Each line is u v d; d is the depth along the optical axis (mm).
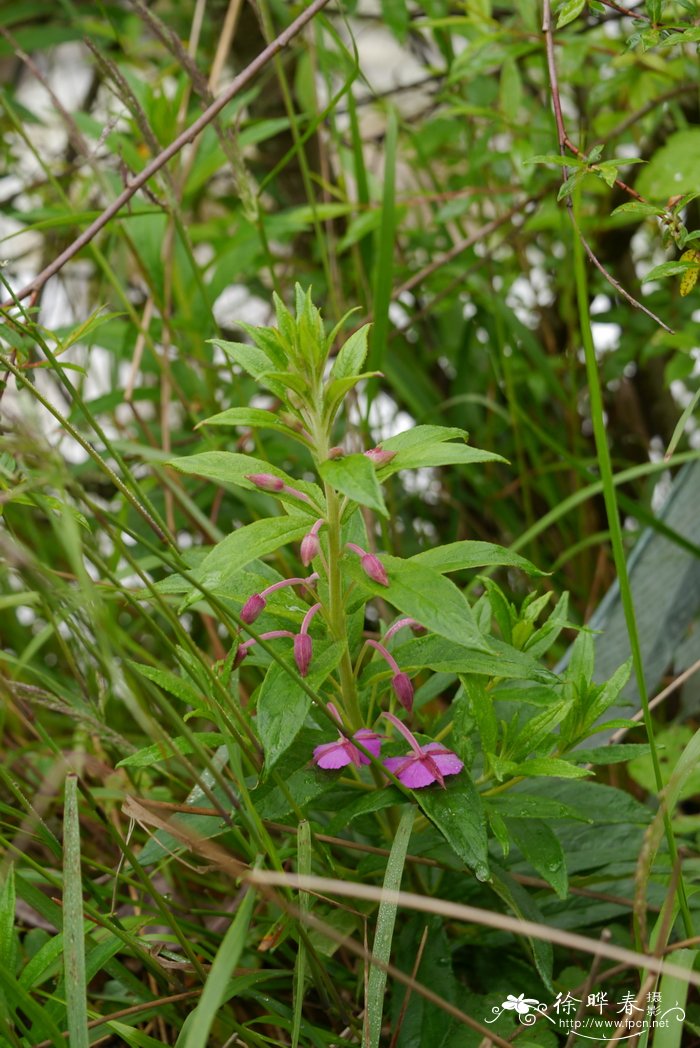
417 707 960
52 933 1021
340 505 867
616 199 1340
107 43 1604
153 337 1378
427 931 921
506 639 920
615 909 969
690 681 1148
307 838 879
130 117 1283
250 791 889
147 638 1368
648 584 1167
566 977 954
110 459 1248
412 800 886
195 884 1094
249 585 905
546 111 1278
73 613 865
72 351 1515
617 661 1134
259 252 1404
